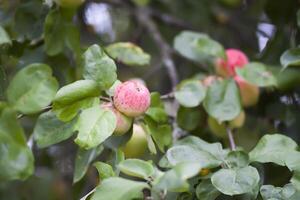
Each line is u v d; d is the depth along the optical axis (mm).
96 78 1219
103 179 1171
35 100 1115
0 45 1333
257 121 1584
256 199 1219
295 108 1553
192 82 1436
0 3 1479
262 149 1261
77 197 1541
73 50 1397
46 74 1128
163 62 1828
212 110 1408
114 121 1185
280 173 1442
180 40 1574
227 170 1187
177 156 1195
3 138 1089
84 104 1198
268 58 1624
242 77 1465
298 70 1491
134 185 1109
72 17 1396
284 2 1636
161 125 1293
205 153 1210
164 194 1130
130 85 1224
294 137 1535
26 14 1419
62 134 1223
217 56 1513
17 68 1417
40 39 1431
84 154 1269
